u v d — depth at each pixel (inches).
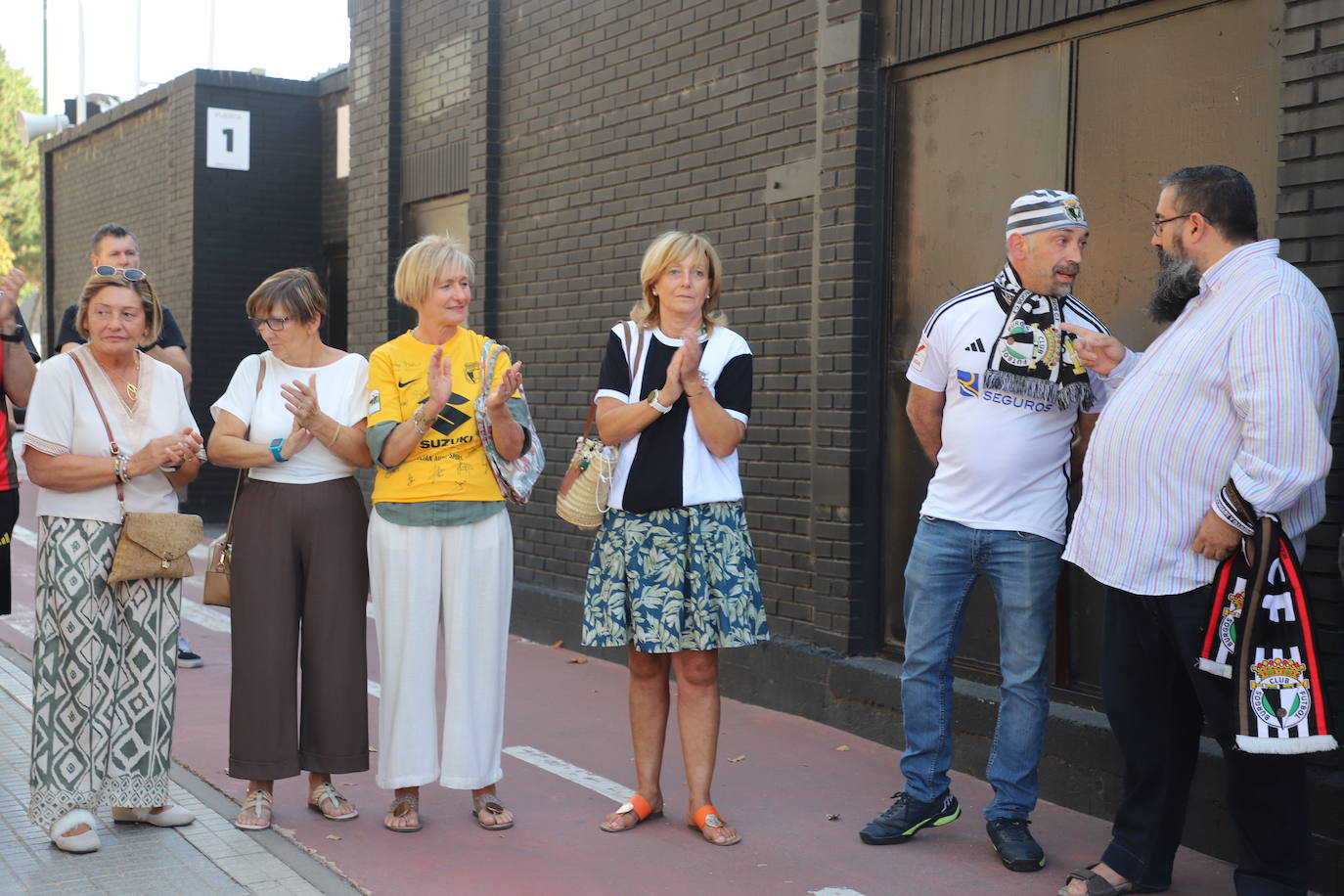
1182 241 140.3
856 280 227.0
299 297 174.4
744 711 244.2
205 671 277.3
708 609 167.2
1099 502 145.8
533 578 321.7
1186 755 150.9
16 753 205.8
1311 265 155.6
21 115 645.3
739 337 174.1
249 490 175.2
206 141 511.5
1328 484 153.4
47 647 163.9
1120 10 185.5
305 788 194.1
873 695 220.2
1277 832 136.3
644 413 164.7
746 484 254.1
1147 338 182.9
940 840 173.2
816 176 234.7
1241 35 169.3
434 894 152.6
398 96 385.1
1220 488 136.4
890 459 227.9
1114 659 150.1
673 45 271.6
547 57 314.3
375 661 289.6
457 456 171.8
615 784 198.2
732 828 173.0
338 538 174.6
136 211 580.1
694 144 266.2
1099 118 189.6
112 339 165.3
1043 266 157.6
